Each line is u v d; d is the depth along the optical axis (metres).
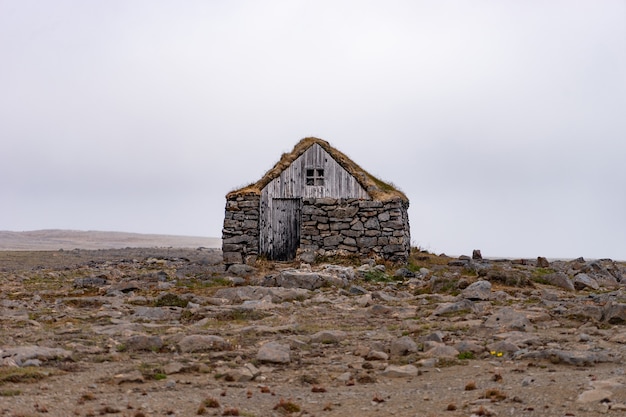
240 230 31.34
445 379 10.32
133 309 18.38
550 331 14.12
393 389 9.88
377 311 17.64
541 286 22.72
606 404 8.25
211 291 22.64
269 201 31.83
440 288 21.91
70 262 39.75
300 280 22.91
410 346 12.40
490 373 10.48
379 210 30.55
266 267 29.09
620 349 11.86
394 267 29.52
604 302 18.56
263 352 11.90
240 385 10.26
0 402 8.94
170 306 19.09
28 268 35.03
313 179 31.70
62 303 19.84
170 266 33.22
